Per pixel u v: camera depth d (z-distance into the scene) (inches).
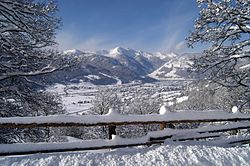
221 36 655.8
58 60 641.0
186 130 368.5
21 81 643.5
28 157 274.4
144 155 294.5
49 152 292.7
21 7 599.2
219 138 404.5
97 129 1691.7
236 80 678.5
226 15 630.5
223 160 289.0
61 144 297.7
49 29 637.3
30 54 622.5
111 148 316.8
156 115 346.9
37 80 668.1
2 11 574.2
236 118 407.5
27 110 649.0
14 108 637.3
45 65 650.2
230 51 668.7
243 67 683.4
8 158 269.7
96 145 310.3
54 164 262.5
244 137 401.1
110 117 318.0
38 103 652.7
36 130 655.8
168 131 353.4
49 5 623.5
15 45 604.4
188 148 316.5
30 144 286.8
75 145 302.0
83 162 269.4
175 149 312.2
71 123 296.4
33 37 613.3
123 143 322.0
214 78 674.8
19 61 618.8
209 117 381.7
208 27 665.0
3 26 614.9
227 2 634.8
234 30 658.2
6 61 622.2
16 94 631.8
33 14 617.0
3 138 630.5
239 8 632.4
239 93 700.7
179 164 276.7
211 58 677.3
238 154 305.1
